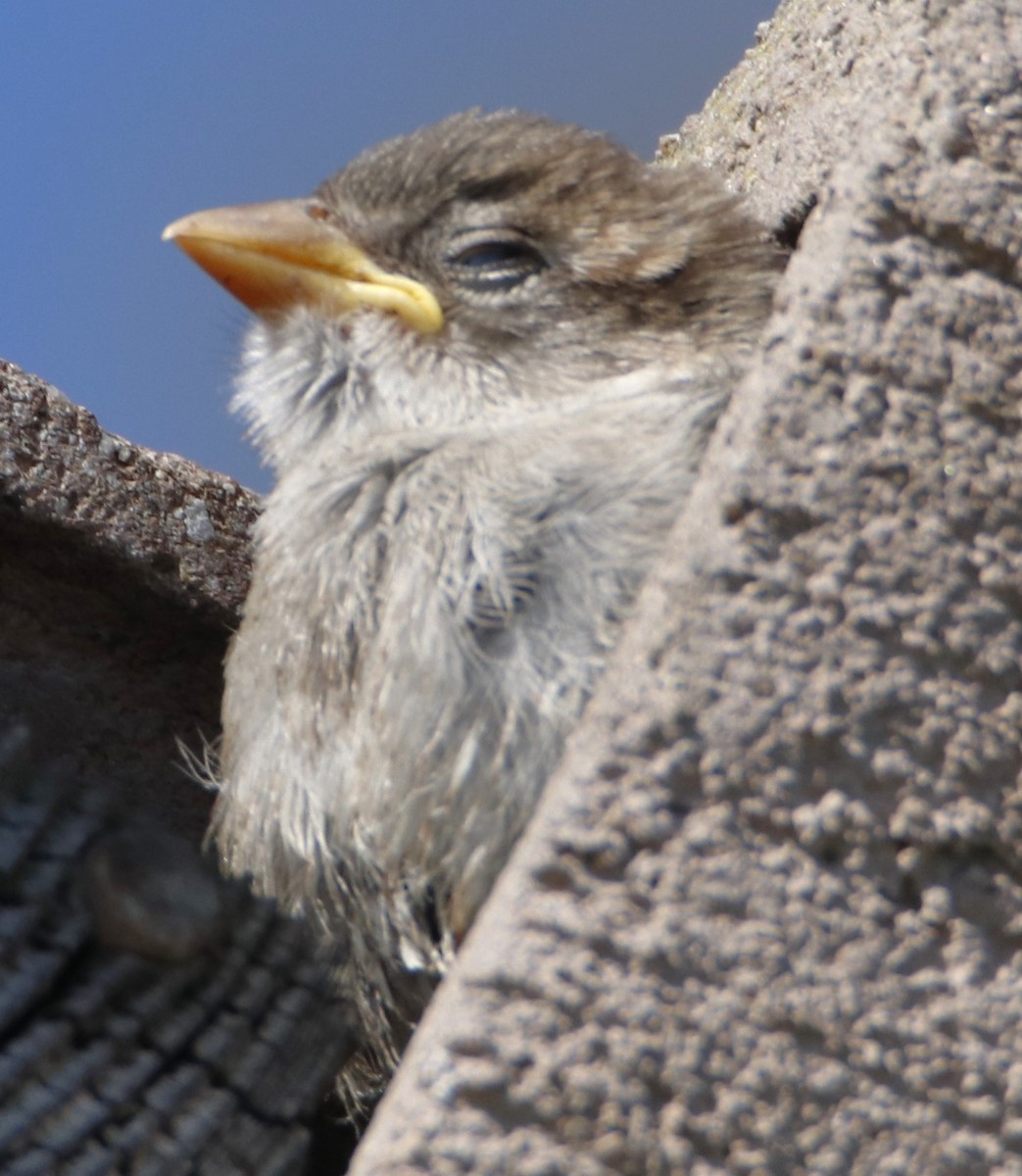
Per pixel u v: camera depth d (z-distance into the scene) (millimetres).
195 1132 1003
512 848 1013
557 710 1012
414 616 1016
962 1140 988
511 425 1030
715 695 991
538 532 1016
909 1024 989
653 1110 973
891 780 991
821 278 995
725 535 993
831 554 992
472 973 989
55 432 1027
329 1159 1025
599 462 1018
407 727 1014
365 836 1017
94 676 1030
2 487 1025
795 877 990
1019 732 992
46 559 1027
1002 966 990
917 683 992
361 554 1021
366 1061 1024
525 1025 979
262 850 1023
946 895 990
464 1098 970
